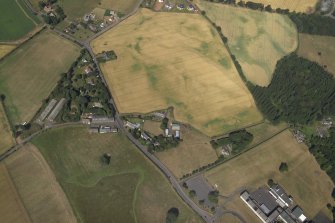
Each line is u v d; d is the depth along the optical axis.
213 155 192.62
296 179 190.50
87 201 173.75
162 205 175.62
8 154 184.88
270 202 181.88
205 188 182.50
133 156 188.38
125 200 175.38
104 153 188.38
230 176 187.25
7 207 169.38
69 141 191.00
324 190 189.12
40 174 179.50
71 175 180.38
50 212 169.50
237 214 177.38
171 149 192.50
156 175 183.50
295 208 180.62
